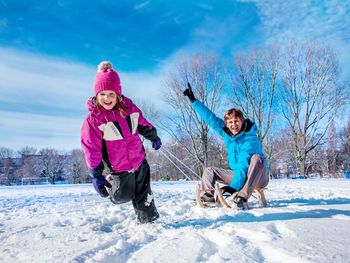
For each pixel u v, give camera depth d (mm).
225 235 2012
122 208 3877
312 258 1479
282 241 1794
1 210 4453
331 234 1904
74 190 9195
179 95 25406
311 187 6895
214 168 3576
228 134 3615
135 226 2648
